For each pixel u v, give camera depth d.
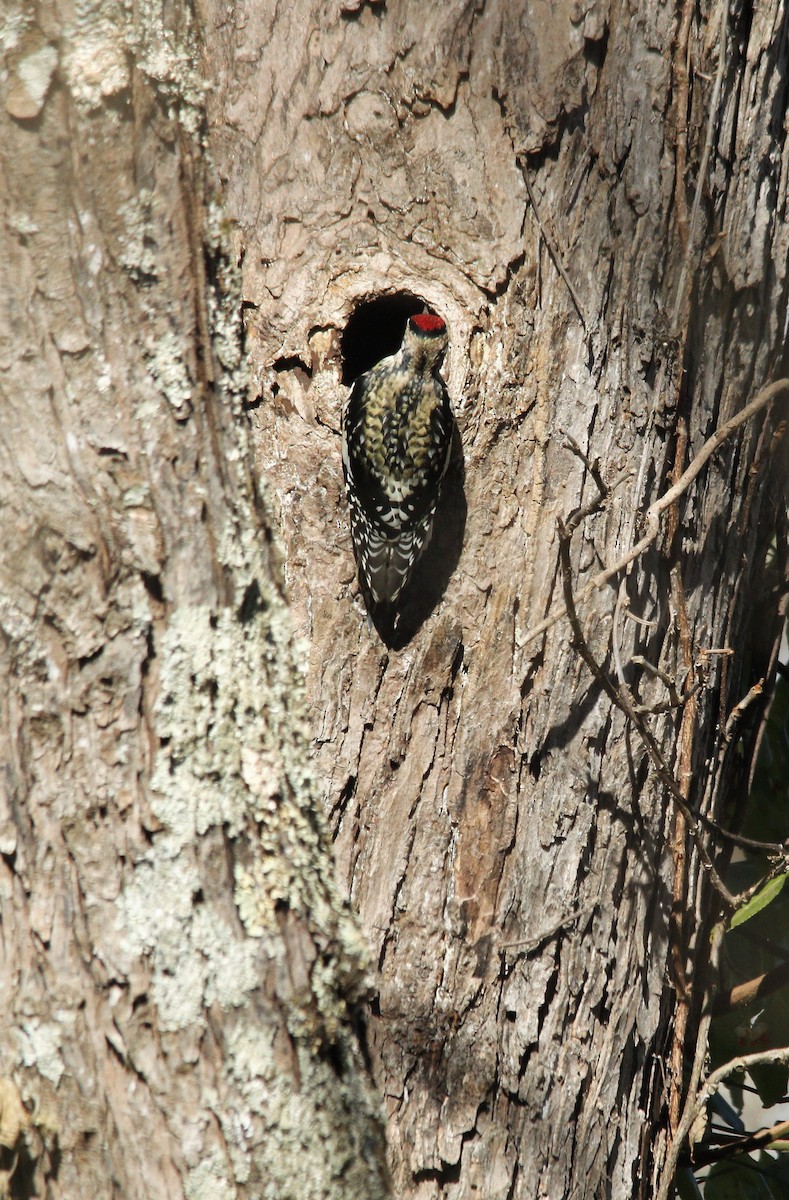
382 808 7.62
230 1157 5.67
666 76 8.07
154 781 5.86
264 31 8.28
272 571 6.82
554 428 8.04
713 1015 9.44
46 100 5.82
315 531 8.21
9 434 5.84
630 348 8.07
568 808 7.66
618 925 7.75
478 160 8.24
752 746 9.61
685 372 8.21
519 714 7.73
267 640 6.57
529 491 8.05
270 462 8.26
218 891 5.88
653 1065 7.96
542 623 7.51
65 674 5.84
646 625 7.86
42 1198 5.59
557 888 7.57
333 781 7.63
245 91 8.30
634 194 8.07
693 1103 8.05
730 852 9.27
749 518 8.91
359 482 8.17
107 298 5.95
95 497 5.89
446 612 7.94
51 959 5.70
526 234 8.20
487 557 8.02
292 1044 5.94
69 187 5.86
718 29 8.20
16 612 5.82
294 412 8.36
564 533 7.22
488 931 7.45
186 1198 5.59
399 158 8.32
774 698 10.33
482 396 8.19
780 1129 8.86
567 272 8.10
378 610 7.97
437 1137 7.07
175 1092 5.66
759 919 10.02
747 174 8.47
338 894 6.76
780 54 8.68
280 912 6.06
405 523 7.93
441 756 7.73
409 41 8.23
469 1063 7.23
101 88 5.85
